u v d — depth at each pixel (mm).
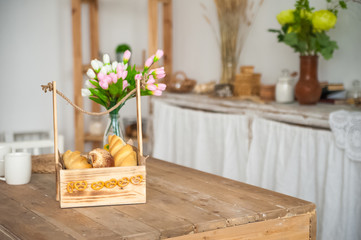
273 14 3016
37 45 3850
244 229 1228
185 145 3180
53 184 1533
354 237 2096
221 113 2912
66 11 3951
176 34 3945
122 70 1482
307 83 2484
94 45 4070
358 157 2020
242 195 1418
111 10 4152
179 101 3230
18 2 3742
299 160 2332
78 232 1085
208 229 1167
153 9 3533
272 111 2523
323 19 2342
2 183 1549
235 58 3211
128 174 1307
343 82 2645
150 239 1083
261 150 2598
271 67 3074
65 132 4016
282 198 1394
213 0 3486
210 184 1546
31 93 3855
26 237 1055
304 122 2328
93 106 4047
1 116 3740
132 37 4234
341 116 2090
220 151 2902
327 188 2166
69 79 4008
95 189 1289
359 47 2537
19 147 2123
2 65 3715
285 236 1298
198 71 3721
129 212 1239
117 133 1575
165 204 1314
